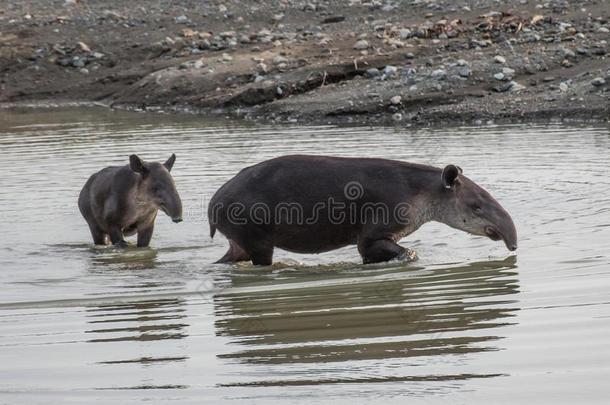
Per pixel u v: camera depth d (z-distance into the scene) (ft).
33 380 78.07
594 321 87.86
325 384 74.02
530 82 276.62
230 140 232.53
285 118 276.41
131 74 357.61
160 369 80.07
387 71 298.15
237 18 403.95
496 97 267.18
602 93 256.11
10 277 124.06
